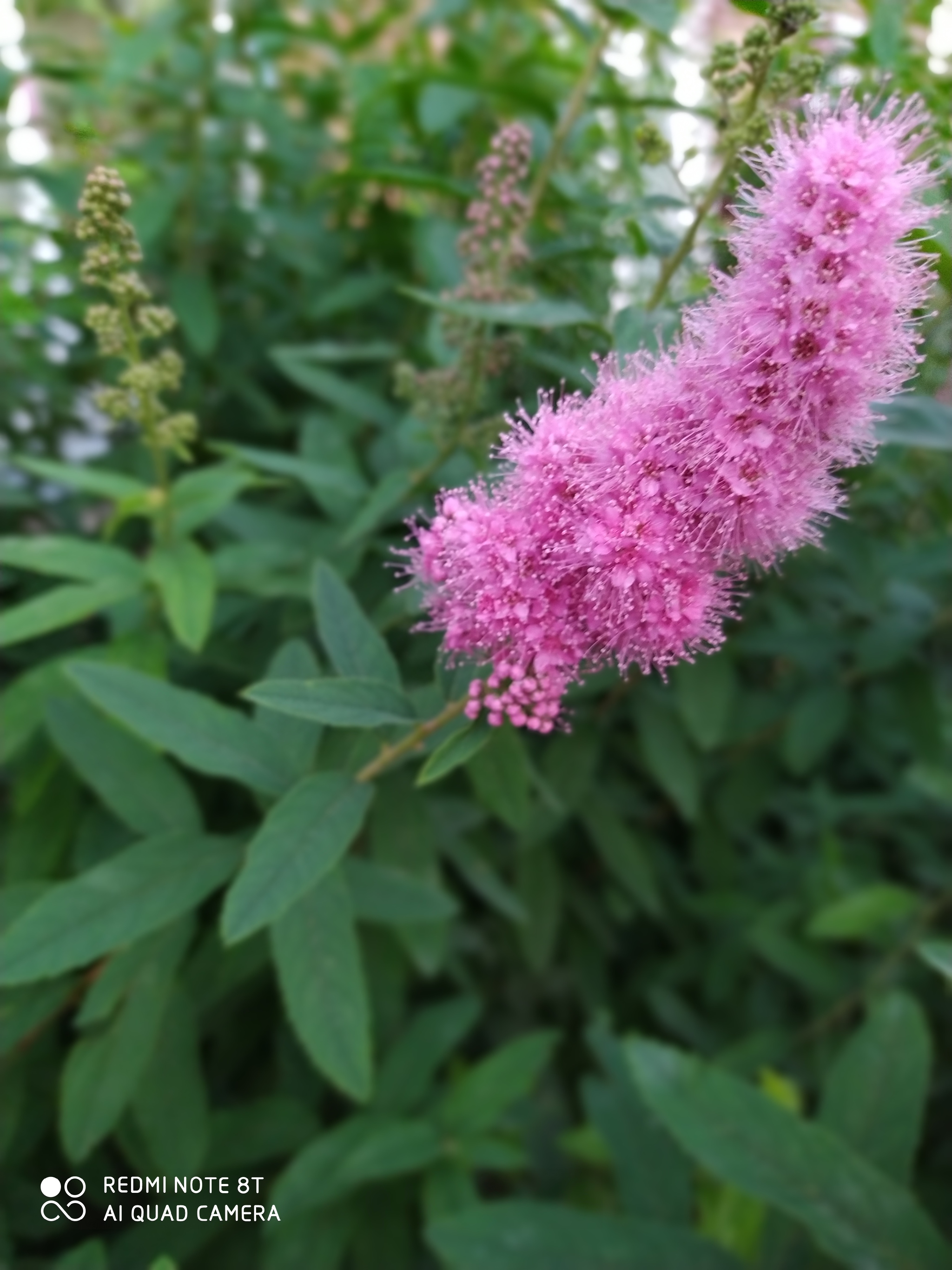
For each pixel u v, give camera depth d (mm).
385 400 413
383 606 275
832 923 380
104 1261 221
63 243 392
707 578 179
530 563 176
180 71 438
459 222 410
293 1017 228
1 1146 263
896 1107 280
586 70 305
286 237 447
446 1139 304
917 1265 240
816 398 165
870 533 397
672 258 260
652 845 462
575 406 186
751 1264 288
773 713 426
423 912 283
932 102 259
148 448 390
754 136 228
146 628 291
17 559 272
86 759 257
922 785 458
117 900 228
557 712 180
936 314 181
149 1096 259
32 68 387
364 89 447
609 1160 372
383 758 206
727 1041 445
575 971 448
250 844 222
